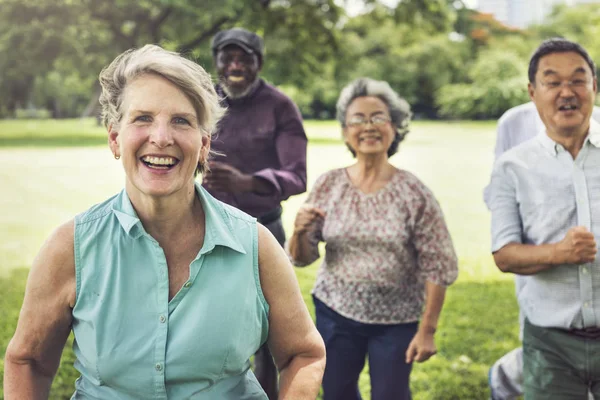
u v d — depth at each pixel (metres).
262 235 1.89
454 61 47.78
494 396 4.00
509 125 3.75
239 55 3.96
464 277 8.09
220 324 1.78
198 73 1.78
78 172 18.77
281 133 4.05
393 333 3.21
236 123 4.02
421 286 3.28
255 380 1.99
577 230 2.79
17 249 9.57
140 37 23.19
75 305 1.80
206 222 1.82
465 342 5.69
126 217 1.79
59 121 52.06
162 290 1.78
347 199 3.29
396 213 3.20
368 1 20.38
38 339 1.85
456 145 27.58
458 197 14.72
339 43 20.73
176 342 1.76
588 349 2.91
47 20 23.22
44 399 1.92
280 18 19.38
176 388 1.80
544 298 2.98
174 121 1.75
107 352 1.77
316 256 3.41
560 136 2.99
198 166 1.89
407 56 47.41
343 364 3.28
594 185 2.93
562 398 2.97
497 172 3.12
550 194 2.97
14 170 19.19
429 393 4.61
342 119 3.39
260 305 1.89
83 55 24.66
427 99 48.41
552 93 2.94
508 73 45.75
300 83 21.77
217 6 18.44
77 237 1.81
